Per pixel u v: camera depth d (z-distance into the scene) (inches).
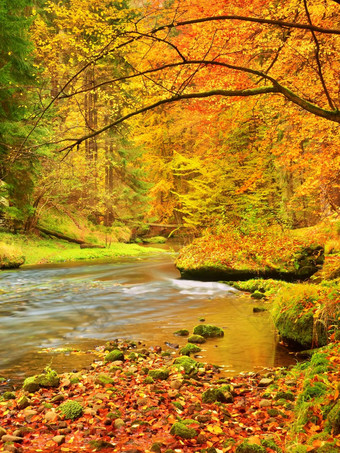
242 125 594.9
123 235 1188.5
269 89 147.0
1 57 666.8
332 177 538.9
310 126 443.8
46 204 1037.2
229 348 265.3
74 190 1115.3
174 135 1221.1
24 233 935.0
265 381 198.4
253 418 159.3
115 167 1234.0
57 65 824.9
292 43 396.8
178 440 144.5
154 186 1375.5
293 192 717.9
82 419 165.9
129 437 148.7
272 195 741.9
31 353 261.3
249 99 455.5
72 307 400.2
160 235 1507.1
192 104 464.8
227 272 503.5
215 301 414.3
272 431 146.3
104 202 1132.5
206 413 166.2
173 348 271.1
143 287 507.2
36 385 199.5
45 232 999.0
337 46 408.2
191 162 683.4
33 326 330.3
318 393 143.2
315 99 418.0
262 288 445.1
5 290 502.0
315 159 485.1
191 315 360.8
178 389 197.0
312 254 493.0
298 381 189.6
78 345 279.7
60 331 315.3
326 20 397.1
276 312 280.5
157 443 138.9
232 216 664.4
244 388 195.3
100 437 150.7
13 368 233.9
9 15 643.5
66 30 1031.6
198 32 422.3
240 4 398.6
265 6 401.1
